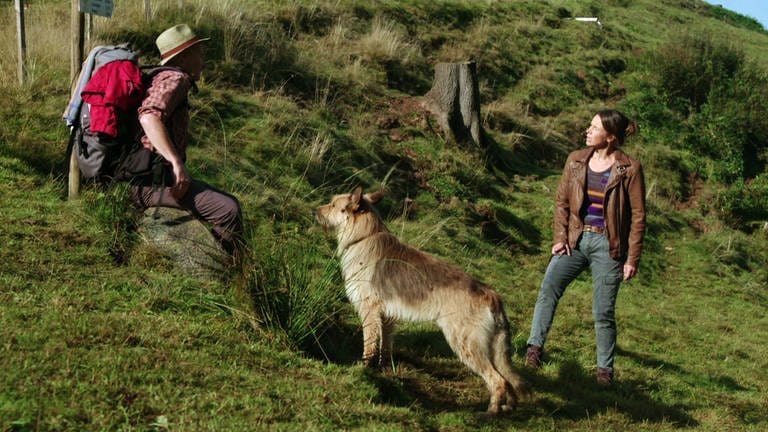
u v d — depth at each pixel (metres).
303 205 8.13
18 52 8.12
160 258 5.62
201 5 11.05
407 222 9.09
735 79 17.69
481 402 5.10
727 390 6.87
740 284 11.06
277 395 4.18
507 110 13.52
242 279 5.09
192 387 4.00
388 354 5.35
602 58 17.73
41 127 7.45
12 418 3.35
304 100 10.76
